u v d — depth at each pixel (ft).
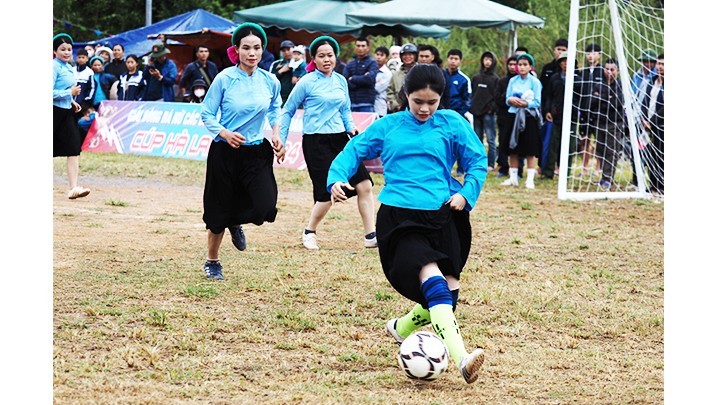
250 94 23.56
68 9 102.42
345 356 18.12
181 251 28.37
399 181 16.75
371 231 30.32
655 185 49.14
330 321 20.80
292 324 20.25
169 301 21.90
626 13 55.26
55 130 37.47
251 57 23.58
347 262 27.43
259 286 23.61
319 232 33.14
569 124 44.83
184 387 15.81
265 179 23.75
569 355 18.94
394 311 21.83
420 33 66.28
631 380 17.40
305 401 15.33
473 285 24.82
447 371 17.58
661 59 48.93
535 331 20.77
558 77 50.90
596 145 49.83
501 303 22.95
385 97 52.19
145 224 33.40
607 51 68.33
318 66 29.58
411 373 16.43
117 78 64.08
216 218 23.82
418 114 16.57
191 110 57.88
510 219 37.40
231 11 105.50
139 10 106.11
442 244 16.63
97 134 62.23
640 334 20.83
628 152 50.65
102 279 23.81
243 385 16.10
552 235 33.86
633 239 33.91
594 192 46.11
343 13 65.46
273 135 25.46
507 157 52.70
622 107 49.39
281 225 34.45
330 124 29.50
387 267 16.81
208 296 22.53
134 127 60.39
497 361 18.31
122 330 19.17
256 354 18.12
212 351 18.16
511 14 62.49
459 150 16.96
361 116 50.98
